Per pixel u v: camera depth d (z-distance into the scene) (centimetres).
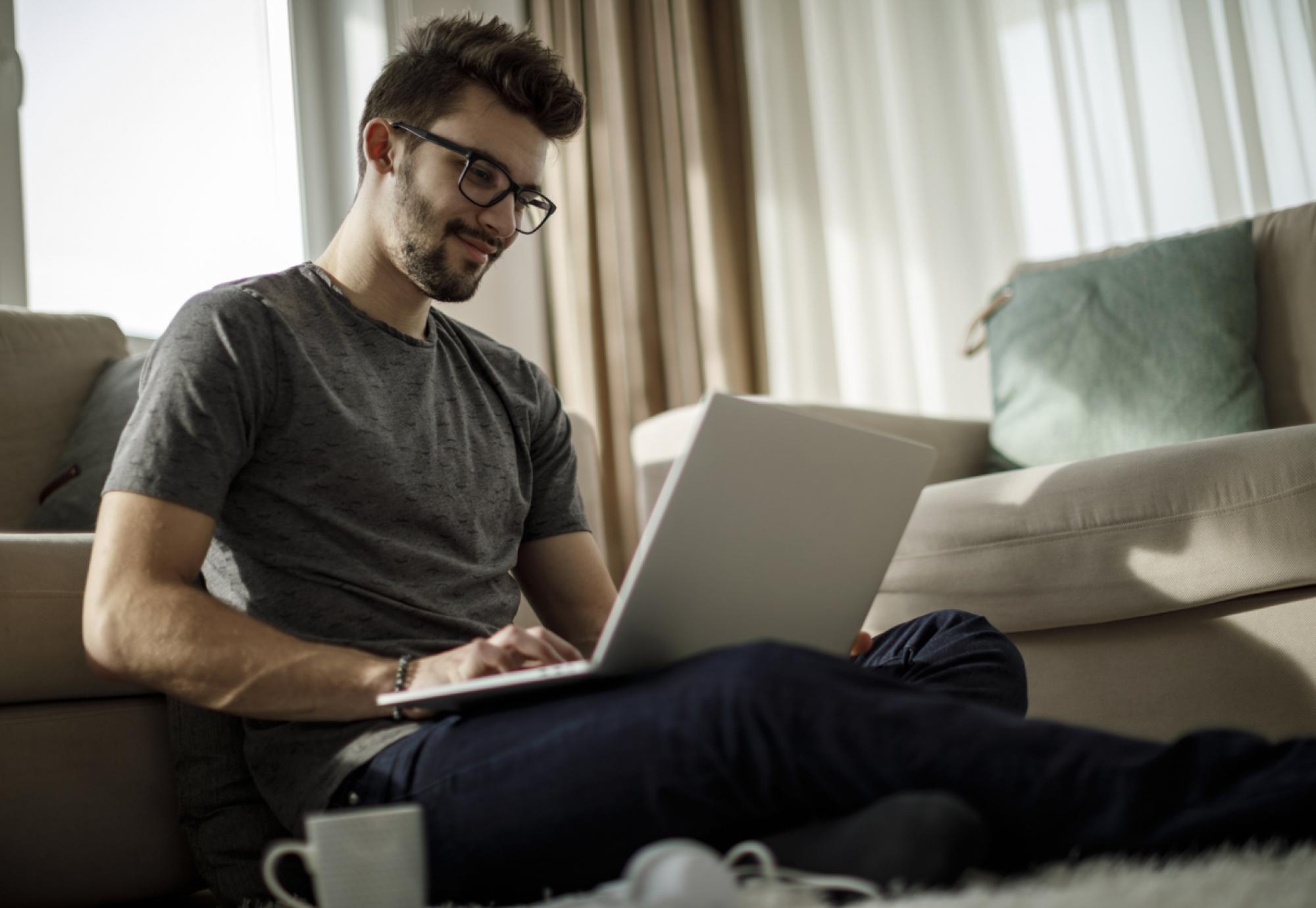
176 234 262
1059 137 311
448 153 133
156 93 261
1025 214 315
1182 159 297
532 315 317
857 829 76
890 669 121
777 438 99
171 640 100
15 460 181
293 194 281
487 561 129
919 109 325
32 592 122
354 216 137
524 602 178
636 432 235
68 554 127
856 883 73
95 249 246
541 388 150
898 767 79
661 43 321
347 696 104
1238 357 226
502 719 97
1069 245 309
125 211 252
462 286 136
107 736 126
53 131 241
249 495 117
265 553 116
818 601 108
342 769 104
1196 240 239
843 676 84
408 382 129
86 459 172
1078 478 175
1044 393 238
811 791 82
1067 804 76
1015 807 77
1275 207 288
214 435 110
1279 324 234
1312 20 286
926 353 321
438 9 302
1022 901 66
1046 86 313
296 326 123
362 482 120
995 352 253
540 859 92
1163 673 167
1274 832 73
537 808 91
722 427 95
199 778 123
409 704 102
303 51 285
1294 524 156
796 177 327
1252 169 289
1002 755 78
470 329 149
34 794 119
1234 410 223
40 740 121
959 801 73
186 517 107
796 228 326
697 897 69
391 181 134
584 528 148
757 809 84
